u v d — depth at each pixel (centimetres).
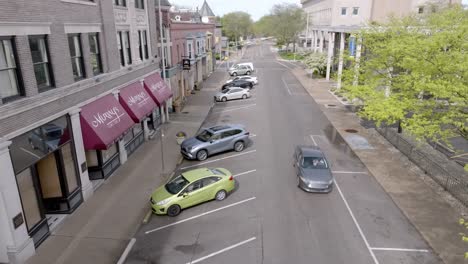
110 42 1781
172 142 2238
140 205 1463
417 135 1552
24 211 1148
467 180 1633
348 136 2356
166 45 2877
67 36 1404
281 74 5372
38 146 1216
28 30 1159
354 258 1125
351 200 1495
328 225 1309
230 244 1203
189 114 2944
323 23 5738
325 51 5828
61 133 1354
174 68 3041
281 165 1866
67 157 1404
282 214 1386
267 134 2398
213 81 4688
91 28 1598
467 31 1401
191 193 1411
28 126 1152
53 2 1292
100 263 1114
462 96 1337
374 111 1775
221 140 2003
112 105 1742
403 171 1783
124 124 1750
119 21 1916
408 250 1165
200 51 4331
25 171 1163
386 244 1198
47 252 1167
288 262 1107
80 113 1479
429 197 1512
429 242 1202
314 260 1116
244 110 3100
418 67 1542
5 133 1058
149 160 1950
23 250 1111
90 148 1507
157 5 2769
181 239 1238
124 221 1348
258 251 1162
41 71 1266
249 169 1822
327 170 1589
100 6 1672
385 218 1356
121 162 1884
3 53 1077
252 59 7831
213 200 1503
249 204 1466
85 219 1365
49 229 1280
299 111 3048
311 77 4900
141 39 2261
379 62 2167
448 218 1347
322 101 3453
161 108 2616
